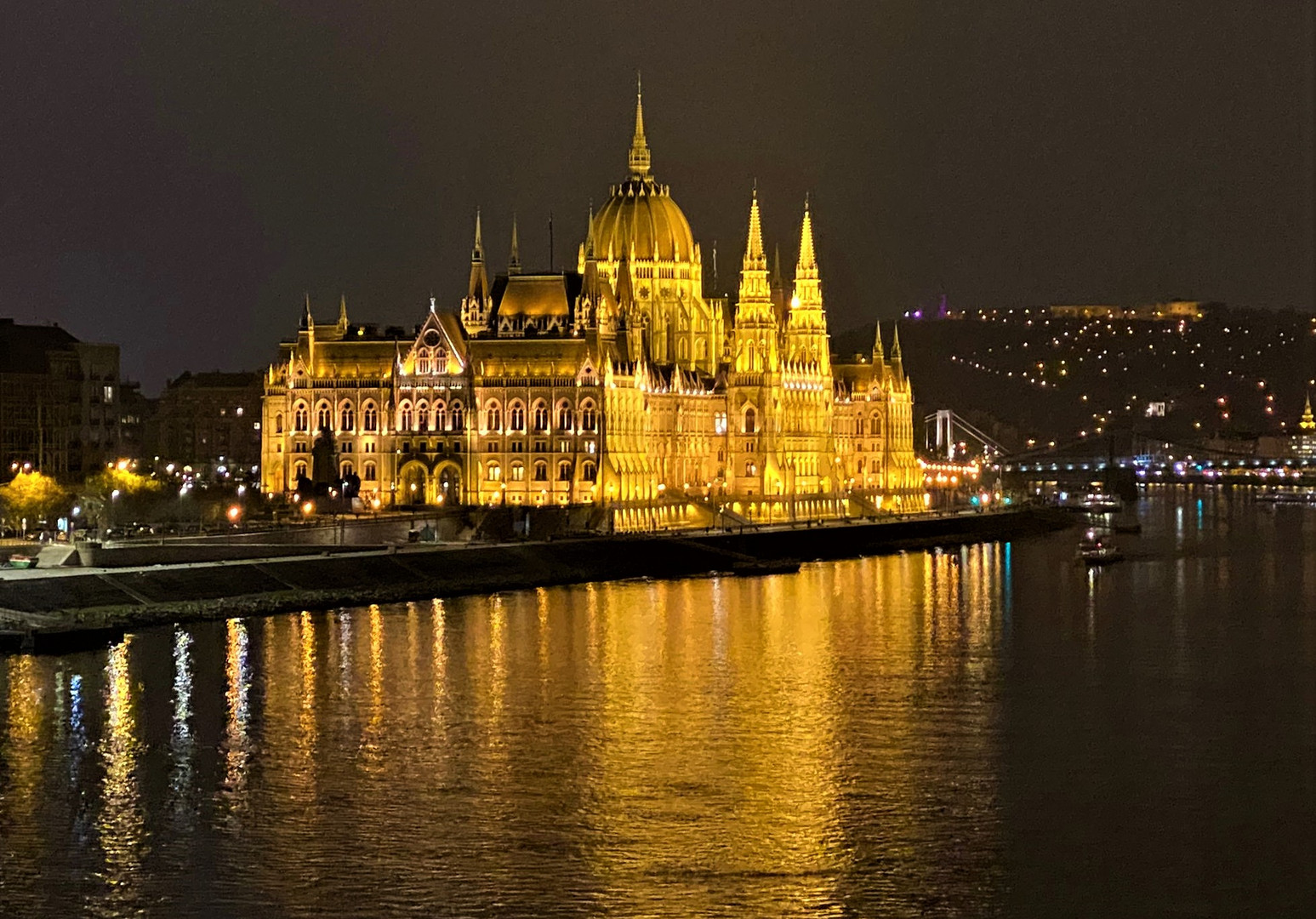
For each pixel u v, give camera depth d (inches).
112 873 6092.5
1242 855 6318.9
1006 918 5797.2
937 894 5969.5
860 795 6914.4
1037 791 7007.9
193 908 5812.0
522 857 6230.3
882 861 6225.4
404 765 7268.7
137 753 7381.9
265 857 6230.3
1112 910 5861.2
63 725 7780.5
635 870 6122.1
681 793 6924.2
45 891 5944.9
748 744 7652.6
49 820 6584.6
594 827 6520.7
